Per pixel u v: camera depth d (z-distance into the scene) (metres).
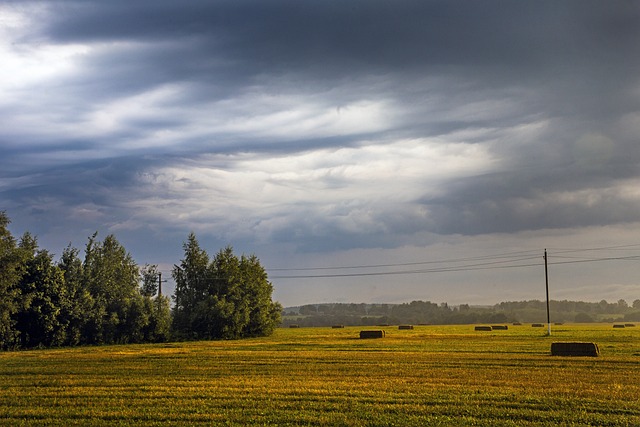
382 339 84.25
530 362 47.66
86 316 87.00
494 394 32.22
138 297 97.19
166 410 28.92
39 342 81.31
